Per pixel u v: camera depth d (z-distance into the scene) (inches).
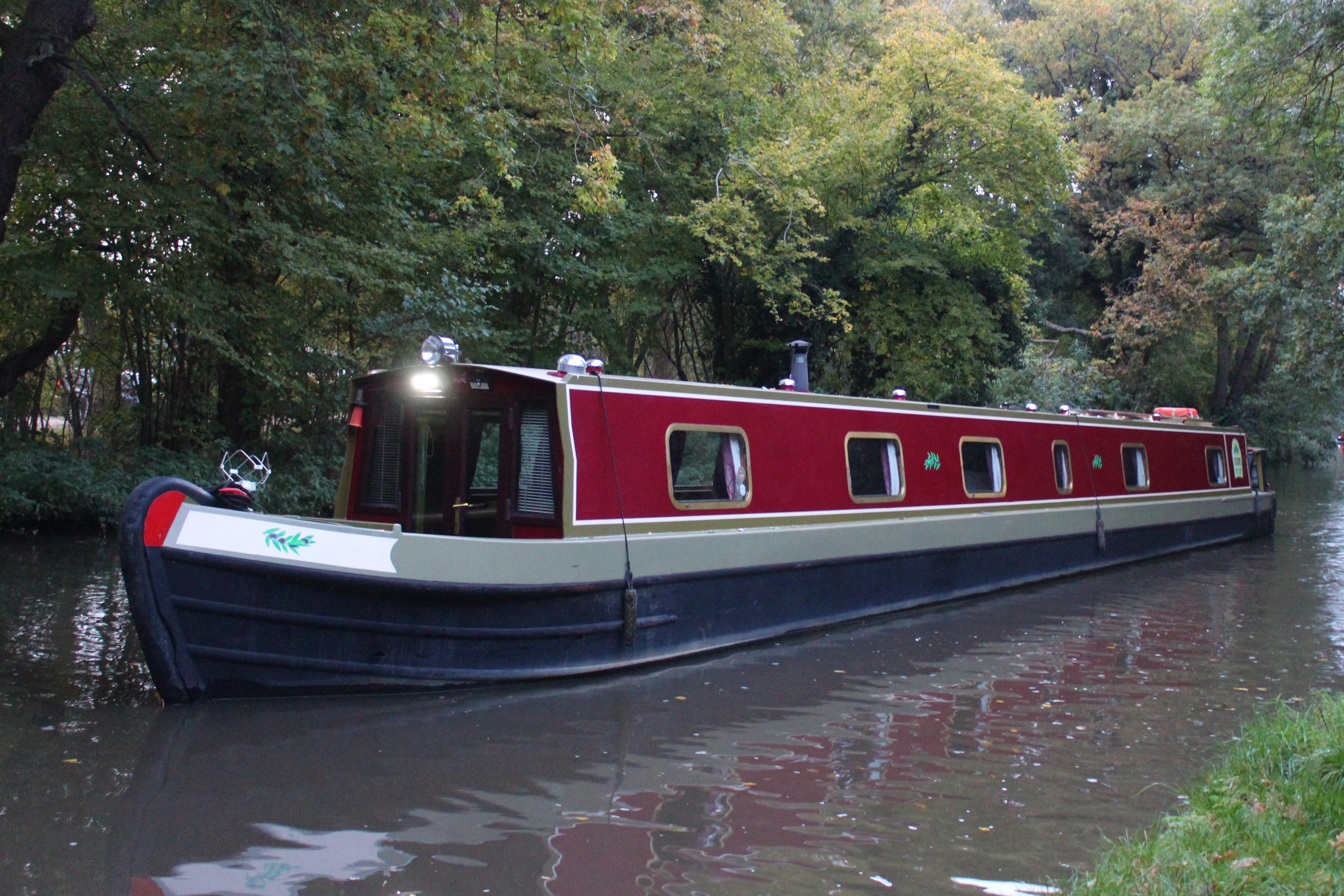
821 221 954.1
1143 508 670.5
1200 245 1391.5
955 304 990.4
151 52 592.4
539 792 233.0
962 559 513.0
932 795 237.1
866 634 423.5
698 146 853.8
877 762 260.1
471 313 681.6
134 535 267.3
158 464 643.5
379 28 485.4
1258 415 1727.4
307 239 581.6
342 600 293.1
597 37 510.3
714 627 381.7
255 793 226.4
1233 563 663.8
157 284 569.0
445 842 203.9
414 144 619.5
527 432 350.0
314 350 673.6
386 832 208.1
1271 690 339.9
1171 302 1409.9
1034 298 1443.2
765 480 415.2
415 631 304.5
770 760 260.2
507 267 743.1
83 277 560.7
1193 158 1455.5
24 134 451.5
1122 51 1718.8
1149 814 227.0
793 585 416.2
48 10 444.1
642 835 209.8
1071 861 200.4
